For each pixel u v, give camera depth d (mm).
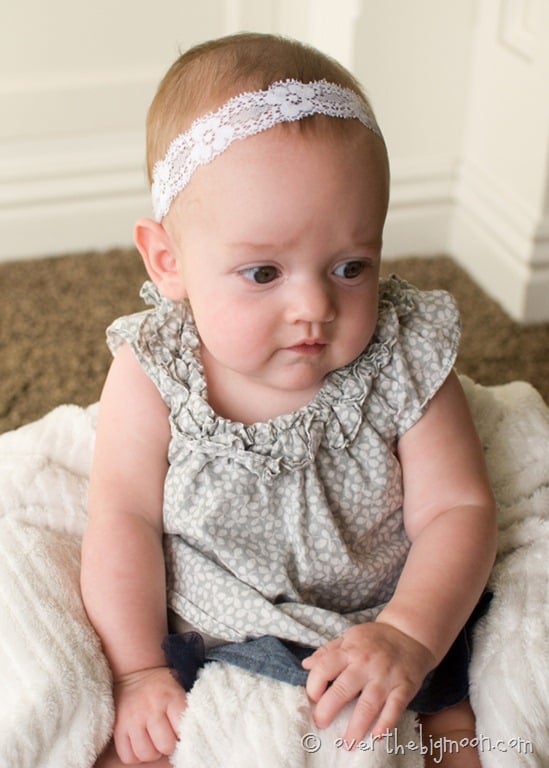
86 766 988
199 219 1011
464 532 1070
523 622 1062
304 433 1070
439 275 2154
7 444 1278
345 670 957
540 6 1851
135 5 2072
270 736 945
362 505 1091
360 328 1030
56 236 2201
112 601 1060
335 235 981
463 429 1129
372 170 1001
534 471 1232
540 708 1006
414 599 1021
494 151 2039
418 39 2012
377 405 1103
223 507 1057
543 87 1854
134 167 2186
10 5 2010
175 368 1104
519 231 1985
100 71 2107
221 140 992
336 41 2057
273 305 1000
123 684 1040
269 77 1015
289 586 1054
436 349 1130
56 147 2141
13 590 1051
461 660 1062
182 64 1071
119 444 1104
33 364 1875
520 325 2016
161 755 1006
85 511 1207
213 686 993
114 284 2100
